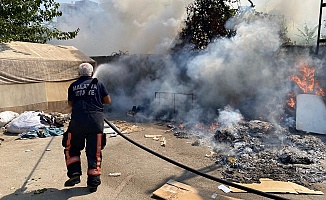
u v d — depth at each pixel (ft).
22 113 27.45
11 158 17.10
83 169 15.01
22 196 11.87
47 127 24.71
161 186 12.88
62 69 32.94
